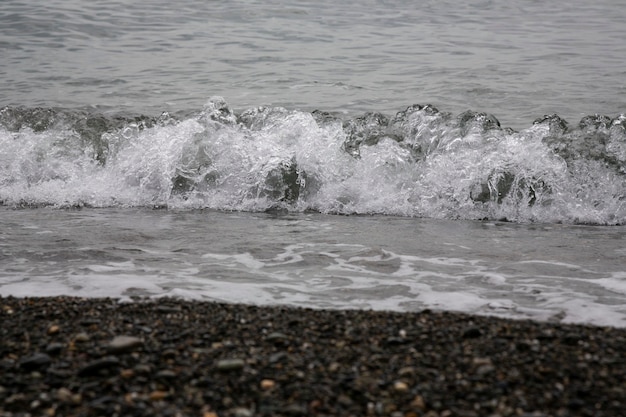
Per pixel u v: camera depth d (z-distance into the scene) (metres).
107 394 3.23
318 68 14.17
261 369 3.48
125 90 12.34
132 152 8.30
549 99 11.55
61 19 18.22
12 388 3.29
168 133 8.40
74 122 8.92
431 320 4.18
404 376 3.40
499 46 16.41
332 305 4.63
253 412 3.09
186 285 4.96
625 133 7.99
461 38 17.36
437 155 7.95
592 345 3.77
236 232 6.43
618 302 4.67
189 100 11.66
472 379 3.37
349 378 3.36
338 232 6.45
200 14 19.41
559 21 19.66
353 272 5.31
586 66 14.14
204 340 3.83
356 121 8.77
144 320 4.13
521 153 7.67
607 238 6.30
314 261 5.55
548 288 4.95
